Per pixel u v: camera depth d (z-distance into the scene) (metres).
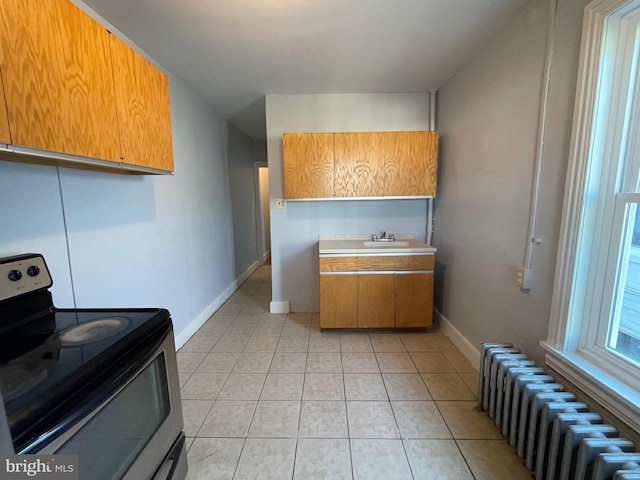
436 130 2.88
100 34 1.23
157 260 2.20
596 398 1.16
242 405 1.75
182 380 2.01
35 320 1.12
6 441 0.55
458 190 2.43
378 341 2.57
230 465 1.36
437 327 2.86
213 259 3.31
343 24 1.75
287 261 3.20
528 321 1.61
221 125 3.58
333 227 3.13
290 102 2.90
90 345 0.93
